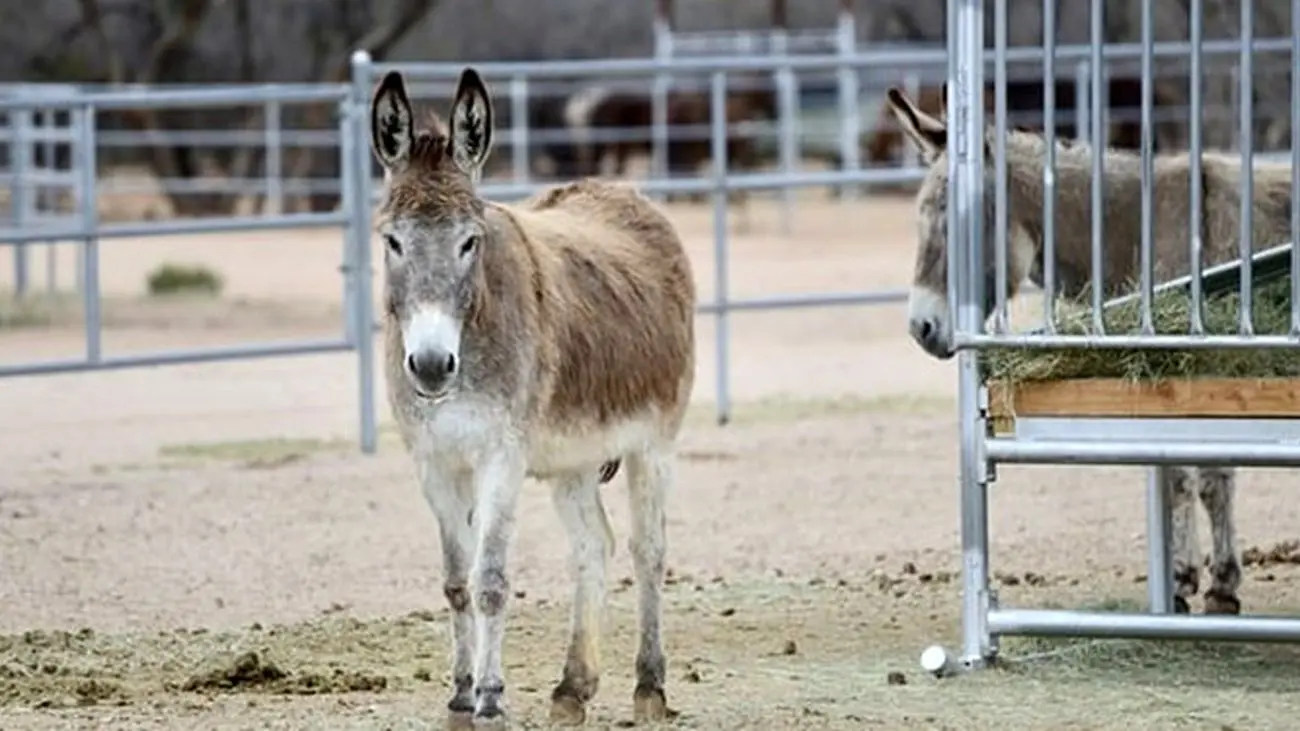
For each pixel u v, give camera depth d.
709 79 97.19
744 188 38.16
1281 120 59.47
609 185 21.67
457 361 17.16
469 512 18.45
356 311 35.56
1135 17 76.56
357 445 36.69
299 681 20.53
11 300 59.41
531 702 19.80
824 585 25.53
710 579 26.00
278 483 32.91
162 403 42.06
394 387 18.17
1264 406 19.98
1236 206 24.16
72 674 21.02
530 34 113.94
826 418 38.81
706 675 20.88
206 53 100.44
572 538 19.58
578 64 37.03
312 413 40.56
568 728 18.64
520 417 18.02
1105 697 19.55
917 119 24.75
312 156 92.56
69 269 72.50
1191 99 19.70
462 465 18.19
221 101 35.12
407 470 34.00
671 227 21.33
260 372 46.28
